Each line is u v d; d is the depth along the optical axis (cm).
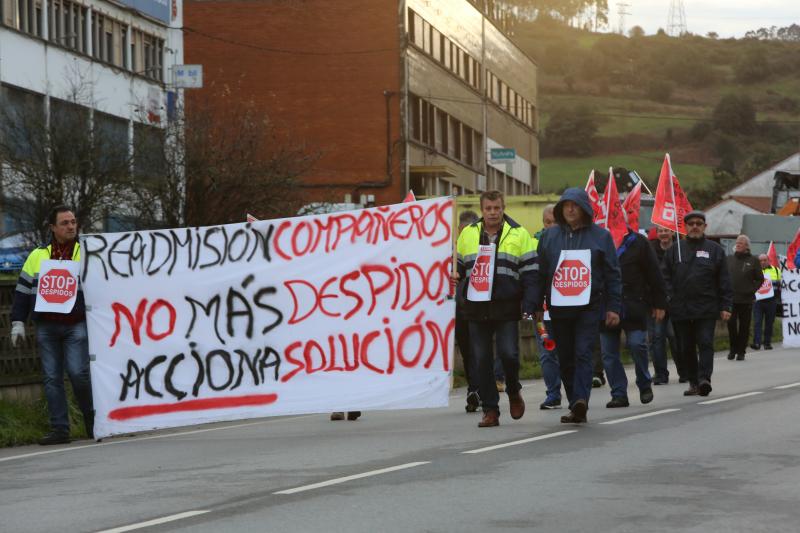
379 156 5728
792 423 1205
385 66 5728
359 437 1186
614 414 1326
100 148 3039
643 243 1471
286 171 3306
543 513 762
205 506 816
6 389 1413
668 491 831
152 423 1311
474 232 1234
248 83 5778
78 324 1305
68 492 909
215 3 5778
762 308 2769
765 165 14575
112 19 4228
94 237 1316
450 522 740
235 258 1329
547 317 1447
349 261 1323
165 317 1320
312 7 5753
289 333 1323
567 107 19188
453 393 1788
